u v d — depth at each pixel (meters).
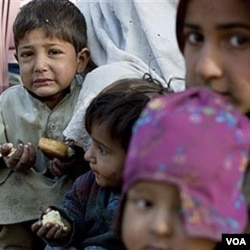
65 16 2.45
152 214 1.21
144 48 2.51
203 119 1.16
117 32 2.61
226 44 1.45
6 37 3.29
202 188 1.14
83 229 2.09
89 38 2.62
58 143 2.36
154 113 1.20
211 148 1.14
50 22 2.42
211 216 1.14
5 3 3.29
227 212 1.16
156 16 2.48
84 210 2.10
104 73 2.32
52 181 2.44
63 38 2.43
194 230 1.13
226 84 1.45
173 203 1.19
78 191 2.11
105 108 1.88
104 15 2.63
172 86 2.34
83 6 2.73
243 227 1.31
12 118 2.50
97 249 1.99
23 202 2.42
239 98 1.45
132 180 1.19
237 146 1.17
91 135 1.93
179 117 1.17
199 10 1.47
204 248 1.22
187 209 1.13
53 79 2.43
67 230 2.08
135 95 1.89
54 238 2.10
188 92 1.24
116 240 1.98
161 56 2.42
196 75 1.46
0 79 3.23
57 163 2.37
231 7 1.43
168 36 2.44
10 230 2.47
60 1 2.49
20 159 2.36
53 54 2.43
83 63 2.55
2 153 2.38
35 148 2.47
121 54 2.46
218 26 1.44
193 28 1.48
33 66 2.42
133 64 2.42
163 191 1.19
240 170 1.18
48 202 2.41
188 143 1.15
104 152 1.91
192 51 1.49
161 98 1.24
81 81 2.55
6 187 2.42
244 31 1.44
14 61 3.39
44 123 2.45
